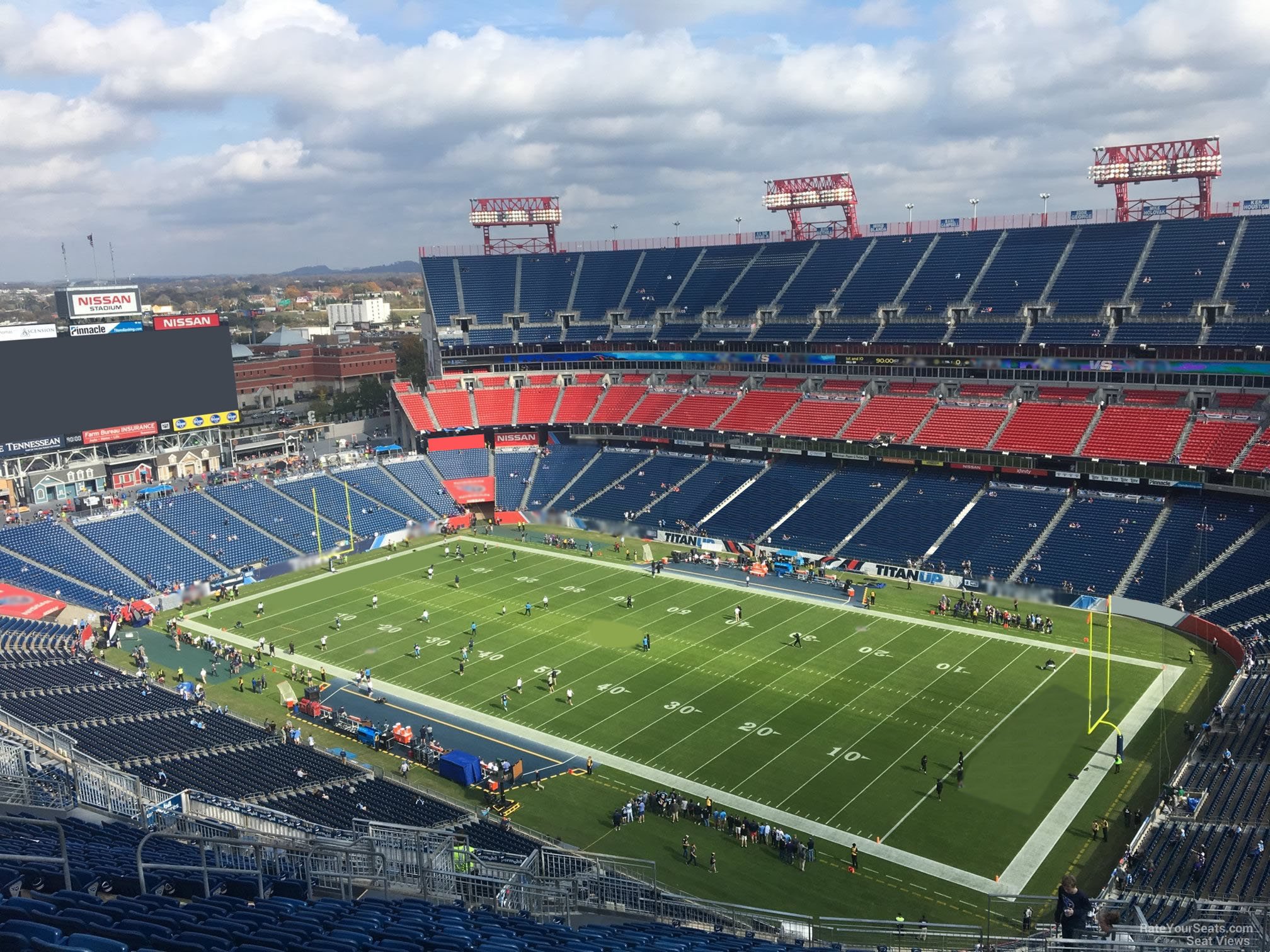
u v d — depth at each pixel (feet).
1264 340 242.17
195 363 301.84
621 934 85.35
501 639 222.89
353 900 82.48
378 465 346.74
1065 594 230.48
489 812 147.02
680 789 153.28
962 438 281.13
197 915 67.77
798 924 112.98
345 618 242.58
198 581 266.77
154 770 149.48
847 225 382.22
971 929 110.11
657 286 377.09
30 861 79.10
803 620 227.40
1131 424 259.39
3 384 265.75
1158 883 116.57
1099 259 288.30
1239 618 201.16
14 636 215.51
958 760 157.89
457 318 382.22
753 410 331.98
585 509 325.83
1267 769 138.82
